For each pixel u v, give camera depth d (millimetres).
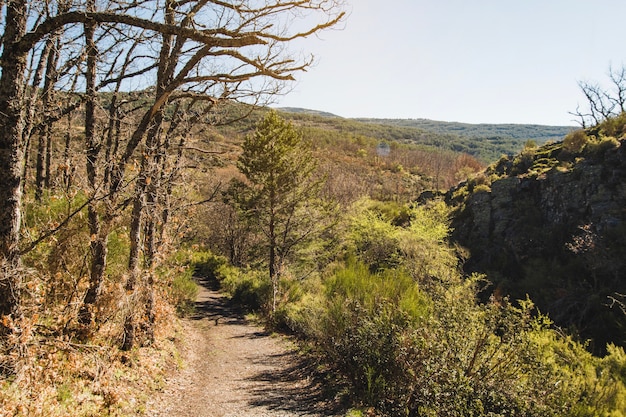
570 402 6109
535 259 26516
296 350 10836
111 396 5441
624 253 21953
